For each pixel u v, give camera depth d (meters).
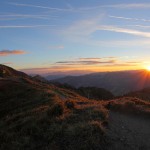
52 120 13.40
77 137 10.83
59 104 15.35
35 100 27.20
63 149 10.23
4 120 19.25
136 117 15.70
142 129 13.09
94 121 12.34
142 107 17.28
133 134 12.07
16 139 11.80
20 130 13.21
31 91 34.22
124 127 12.99
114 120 14.12
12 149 10.78
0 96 34.56
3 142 11.86
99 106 16.77
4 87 38.56
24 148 10.76
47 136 11.56
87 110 15.26
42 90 34.34
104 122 13.01
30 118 14.98
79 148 10.05
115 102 18.28
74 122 13.01
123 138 11.31
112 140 10.88
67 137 11.02
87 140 10.39
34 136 11.95
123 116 15.56
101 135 10.95
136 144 10.93
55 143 10.77
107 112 15.40
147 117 15.64
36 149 10.64
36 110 18.34
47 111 15.32
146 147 10.71
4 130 14.05
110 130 12.06
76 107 16.53
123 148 10.39
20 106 27.44
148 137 11.89
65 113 14.86
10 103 29.92
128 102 17.67
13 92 35.53
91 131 11.08
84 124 11.92
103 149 10.09
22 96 32.69
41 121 13.65
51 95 28.03
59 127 12.11
